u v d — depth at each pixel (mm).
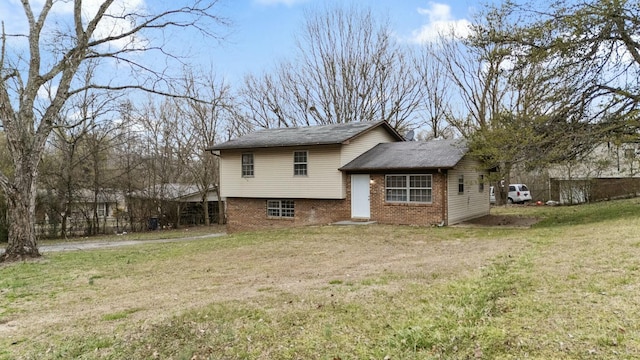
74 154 24344
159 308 5578
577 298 4586
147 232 25938
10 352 4176
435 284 5926
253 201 20719
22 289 7254
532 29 13148
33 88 11430
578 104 13102
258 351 3893
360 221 17422
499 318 4160
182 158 30406
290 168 19125
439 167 15195
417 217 16203
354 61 32062
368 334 4105
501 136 13555
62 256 11641
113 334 4559
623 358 3102
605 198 24312
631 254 6648
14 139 11039
